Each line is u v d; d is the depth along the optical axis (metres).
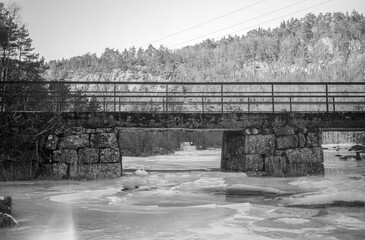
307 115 16.25
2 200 7.21
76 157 14.86
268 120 16.05
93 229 6.36
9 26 34.47
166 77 199.88
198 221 7.01
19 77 33.41
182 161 27.39
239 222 6.92
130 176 15.45
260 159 15.76
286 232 6.20
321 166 15.93
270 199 9.61
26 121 15.04
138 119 15.45
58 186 12.46
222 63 199.38
